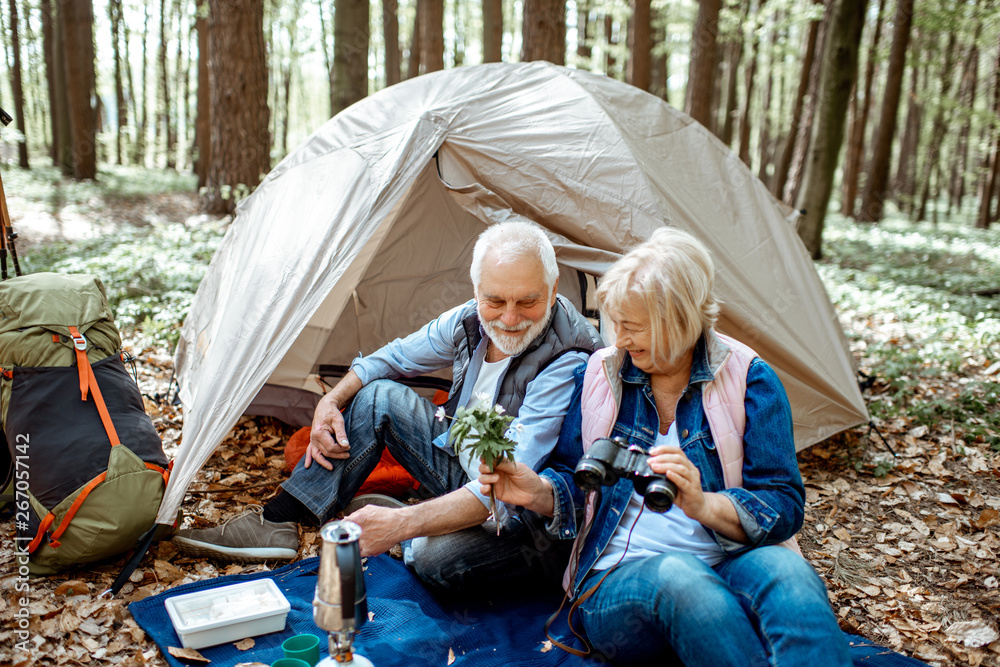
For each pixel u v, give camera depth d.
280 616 2.35
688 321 1.97
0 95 30.97
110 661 2.22
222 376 2.97
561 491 2.17
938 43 19.25
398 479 3.23
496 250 2.38
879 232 16.88
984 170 20.64
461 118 3.68
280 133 32.56
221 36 11.26
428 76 4.16
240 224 4.39
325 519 2.68
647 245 2.07
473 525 2.35
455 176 3.61
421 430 2.65
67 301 2.80
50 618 2.39
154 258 7.99
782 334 3.81
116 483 2.58
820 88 10.55
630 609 1.90
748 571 1.85
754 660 1.69
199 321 4.25
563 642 2.25
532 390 2.45
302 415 4.21
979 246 15.05
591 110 3.78
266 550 2.77
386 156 3.50
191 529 2.83
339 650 1.85
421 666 2.20
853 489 3.82
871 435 4.45
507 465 2.08
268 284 3.28
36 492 2.57
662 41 18.73
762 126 23.52
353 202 3.36
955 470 4.09
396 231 4.14
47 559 2.58
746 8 16.47
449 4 24.23
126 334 5.77
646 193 3.56
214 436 2.83
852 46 10.20
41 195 15.70
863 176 31.23
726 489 2.01
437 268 4.24
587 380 2.27
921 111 26.98
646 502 1.84
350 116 4.07
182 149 31.50
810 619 1.69
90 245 9.41
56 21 19.84
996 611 2.77
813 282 4.18
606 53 20.28
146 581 2.65
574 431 2.30
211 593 2.42
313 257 3.20
